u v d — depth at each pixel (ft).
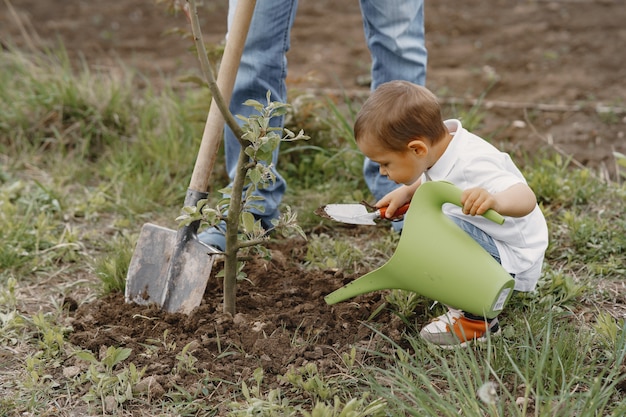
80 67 18.80
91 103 15.17
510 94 17.20
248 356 8.30
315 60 19.49
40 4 23.95
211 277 9.88
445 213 8.38
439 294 7.95
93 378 7.91
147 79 16.99
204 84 13.33
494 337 8.37
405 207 8.85
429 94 8.07
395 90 8.03
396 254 7.95
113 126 15.12
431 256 7.81
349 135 13.38
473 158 8.00
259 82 10.07
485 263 7.73
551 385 7.28
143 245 9.53
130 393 7.74
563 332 8.26
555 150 14.39
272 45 10.00
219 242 10.14
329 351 8.46
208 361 8.27
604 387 7.28
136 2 24.54
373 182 11.30
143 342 8.66
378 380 7.97
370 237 11.51
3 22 21.90
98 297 9.89
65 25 22.02
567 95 16.98
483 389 6.57
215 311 9.11
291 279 9.96
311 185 13.24
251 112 10.25
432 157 8.12
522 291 8.88
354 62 19.36
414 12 10.36
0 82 16.02
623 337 7.93
